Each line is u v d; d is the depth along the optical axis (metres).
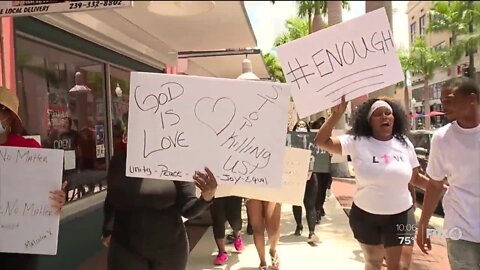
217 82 2.43
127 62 6.04
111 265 2.66
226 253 3.57
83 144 5.17
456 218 2.55
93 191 5.36
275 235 3.50
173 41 3.13
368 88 2.71
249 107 2.43
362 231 2.94
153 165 2.43
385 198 2.85
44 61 4.47
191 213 2.57
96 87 5.43
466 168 2.52
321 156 3.53
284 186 3.27
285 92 2.42
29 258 2.65
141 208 2.61
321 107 2.72
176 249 2.67
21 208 2.54
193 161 2.43
